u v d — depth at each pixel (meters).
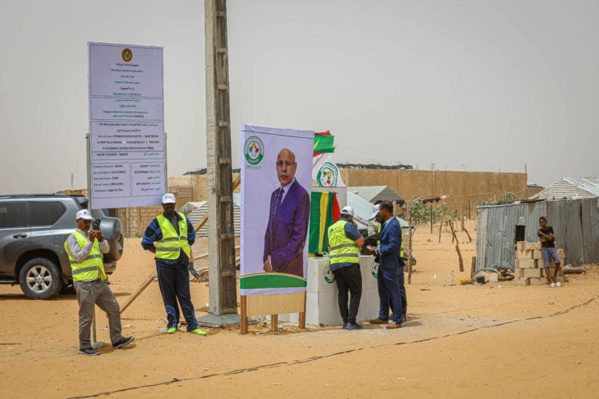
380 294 14.04
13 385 8.64
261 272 12.72
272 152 12.78
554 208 24.88
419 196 83.25
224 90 13.81
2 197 18.94
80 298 10.74
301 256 13.22
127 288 21.81
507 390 8.37
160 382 8.77
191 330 12.68
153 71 12.81
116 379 8.97
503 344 11.25
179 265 12.62
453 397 8.06
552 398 8.04
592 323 13.69
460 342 11.48
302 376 9.06
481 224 24.77
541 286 21.20
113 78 12.52
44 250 18.77
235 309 13.75
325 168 22.08
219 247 13.62
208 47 13.77
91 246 10.77
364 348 10.98
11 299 18.69
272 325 12.95
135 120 12.69
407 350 10.78
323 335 12.48
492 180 94.69
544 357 10.23
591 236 26.11
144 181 12.78
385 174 79.81
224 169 13.76
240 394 8.17
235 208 24.92
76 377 9.09
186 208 32.66
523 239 23.97
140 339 12.15
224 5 13.88
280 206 12.92
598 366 9.63
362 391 8.31
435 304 17.97
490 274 23.48
